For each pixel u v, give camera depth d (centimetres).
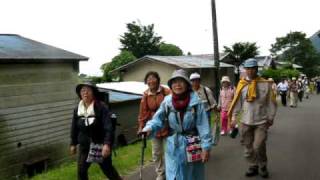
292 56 8362
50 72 1430
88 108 603
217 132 898
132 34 6681
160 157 720
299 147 1112
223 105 1293
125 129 1781
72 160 1514
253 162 786
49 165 1413
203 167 533
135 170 847
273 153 1026
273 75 4534
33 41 1642
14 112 1285
